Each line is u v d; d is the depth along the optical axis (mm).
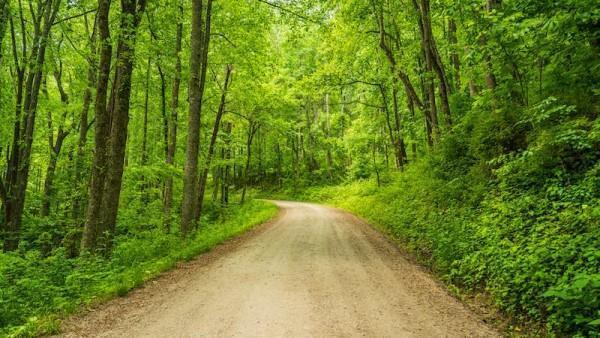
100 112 11273
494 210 9867
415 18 19625
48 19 15500
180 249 12234
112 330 5430
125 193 21656
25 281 7770
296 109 49594
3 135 17859
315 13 17219
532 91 10398
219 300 6715
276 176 60031
